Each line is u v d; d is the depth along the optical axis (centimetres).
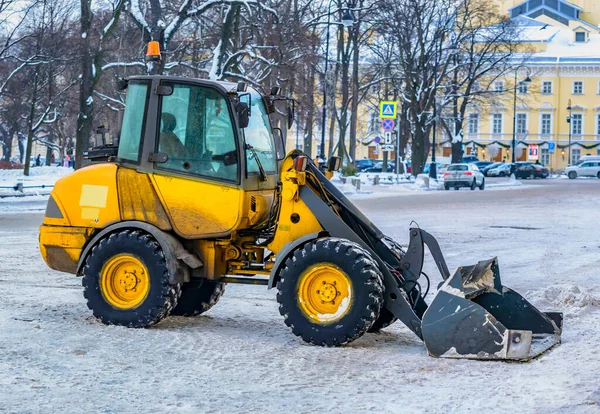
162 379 728
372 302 867
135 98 1003
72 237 1011
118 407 636
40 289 1260
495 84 10831
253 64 4619
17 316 1027
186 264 978
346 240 894
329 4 4969
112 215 999
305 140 7006
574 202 3734
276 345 888
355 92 6209
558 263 1593
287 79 4222
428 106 6569
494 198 4138
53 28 4791
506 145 11069
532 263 1594
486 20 6925
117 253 969
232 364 793
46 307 1096
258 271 987
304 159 934
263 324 1025
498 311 911
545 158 11012
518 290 1270
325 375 752
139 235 970
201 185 970
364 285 869
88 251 995
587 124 10919
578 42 11206
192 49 4256
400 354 848
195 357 823
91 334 923
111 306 972
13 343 869
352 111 6247
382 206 3391
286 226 942
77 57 3869
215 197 966
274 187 1030
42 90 5656
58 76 5997
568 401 646
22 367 765
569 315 1043
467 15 6694
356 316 869
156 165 987
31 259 1630
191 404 646
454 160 7444
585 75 10875
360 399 664
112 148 1034
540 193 4772
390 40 6425
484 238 2055
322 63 6216
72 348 851
